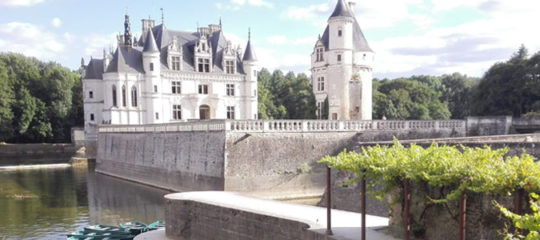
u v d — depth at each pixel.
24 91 75.69
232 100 62.06
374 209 18.94
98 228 21.83
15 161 62.09
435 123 37.22
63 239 21.14
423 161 9.83
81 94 81.88
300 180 31.39
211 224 17.31
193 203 18.12
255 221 15.45
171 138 36.81
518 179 8.09
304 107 88.06
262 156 30.36
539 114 49.69
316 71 52.19
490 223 9.30
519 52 69.56
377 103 81.94
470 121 39.19
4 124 71.94
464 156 9.59
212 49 63.25
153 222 24.58
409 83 91.75
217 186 29.73
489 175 8.34
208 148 31.28
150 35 56.75
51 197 32.97
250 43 63.62
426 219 10.81
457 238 10.05
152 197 32.94
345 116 49.38
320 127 32.44
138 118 56.31
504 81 58.53
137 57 57.75
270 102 91.19
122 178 44.69
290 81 99.19
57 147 71.50
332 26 49.44
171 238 18.75
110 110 54.53
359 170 10.88
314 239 12.72
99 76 61.62
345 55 49.16
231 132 29.56
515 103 57.91
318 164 32.12
